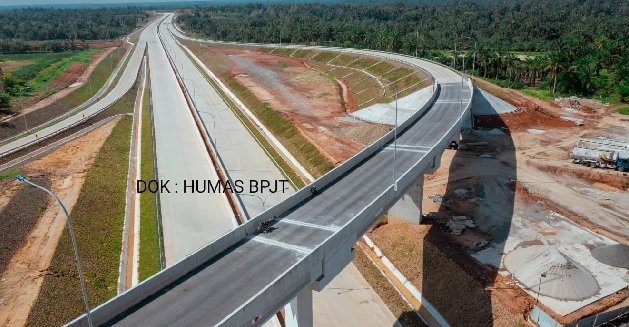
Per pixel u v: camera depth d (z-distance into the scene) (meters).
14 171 73.25
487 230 57.22
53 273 46.84
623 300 44.06
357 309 46.72
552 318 40.56
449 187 69.00
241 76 147.62
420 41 176.88
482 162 77.06
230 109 119.12
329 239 34.91
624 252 50.59
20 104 118.88
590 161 73.56
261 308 29.23
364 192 46.06
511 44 192.12
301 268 32.22
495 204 63.44
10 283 44.78
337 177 50.12
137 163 85.00
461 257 51.28
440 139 57.31
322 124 97.12
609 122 96.06
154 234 59.09
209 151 88.75
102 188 69.69
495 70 141.00
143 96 140.38
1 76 136.88
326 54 169.38
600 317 41.34
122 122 110.56
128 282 50.53
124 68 184.88
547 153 80.25
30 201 60.72
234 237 37.28
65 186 67.38
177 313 29.47
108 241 56.75
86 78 157.62
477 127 94.38
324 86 133.00
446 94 90.50
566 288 44.72
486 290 45.50
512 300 43.97
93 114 113.75
